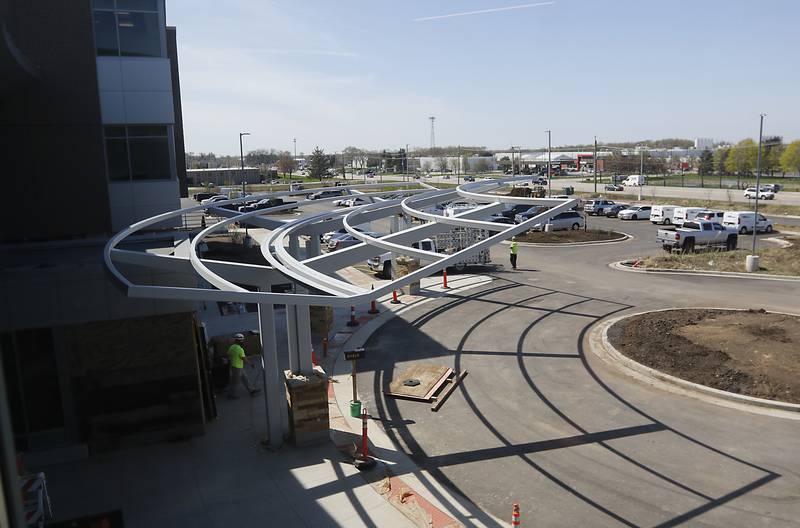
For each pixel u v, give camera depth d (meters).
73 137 16.17
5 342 12.09
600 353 18.17
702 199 70.31
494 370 17.05
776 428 12.92
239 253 34.66
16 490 1.85
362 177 135.25
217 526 9.91
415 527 9.78
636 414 13.85
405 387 15.69
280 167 161.12
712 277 29.09
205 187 112.19
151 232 17.89
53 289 12.21
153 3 17.39
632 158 136.50
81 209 16.44
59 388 12.48
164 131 17.86
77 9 15.89
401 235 15.43
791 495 10.38
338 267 13.66
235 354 15.59
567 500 10.48
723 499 10.32
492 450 12.41
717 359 16.39
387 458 12.19
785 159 112.88
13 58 12.57
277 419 12.60
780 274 28.61
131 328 12.75
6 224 15.75
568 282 28.59
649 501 10.34
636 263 32.44
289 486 11.12
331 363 18.11
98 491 11.10
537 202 16.44
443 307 24.33
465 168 142.38
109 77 17.19
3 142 15.57
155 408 13.02
